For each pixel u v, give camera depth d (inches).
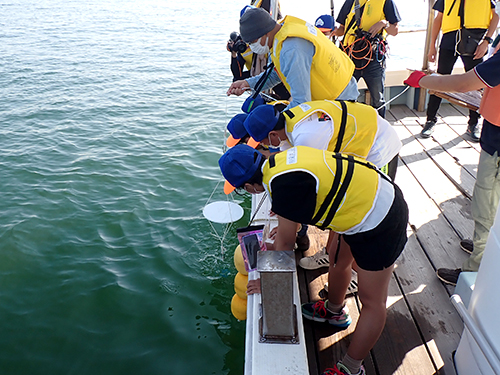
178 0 1904.5
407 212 72.6
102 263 177.9
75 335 143.3
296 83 97.2
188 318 150.4
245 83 125.6
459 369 85.3
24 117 371.9
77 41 797.2
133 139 321.1
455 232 133.1
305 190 66.0
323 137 84.0
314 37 96.4
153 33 916.6
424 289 110.9
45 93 450.3
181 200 229.3
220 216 188.2
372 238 69.0
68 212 215.9
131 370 129.7
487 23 168.2
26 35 861.8
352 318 102.7
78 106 405.4
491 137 94.0
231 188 94.9
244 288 132.6
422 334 97.4
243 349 137.2
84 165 272.7
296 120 85.7
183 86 484.4
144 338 142.1
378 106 171.9
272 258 75.0
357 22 165.5
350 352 77.2
